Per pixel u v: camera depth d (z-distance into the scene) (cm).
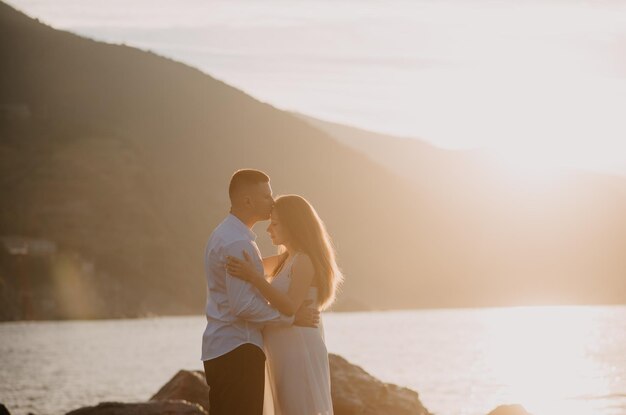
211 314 744
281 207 769
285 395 757
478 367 4966
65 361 6350
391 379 4231
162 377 4850
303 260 760
